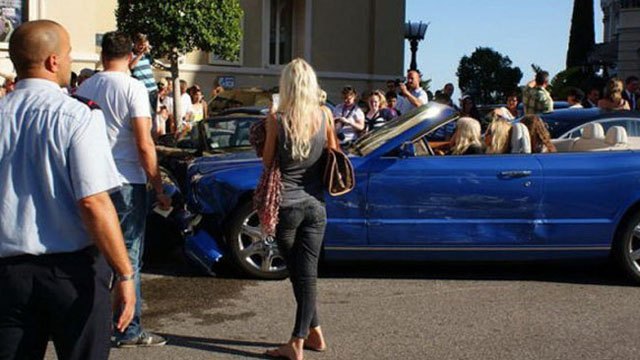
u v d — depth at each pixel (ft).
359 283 22.35
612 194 21.72
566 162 21.77
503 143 22.72
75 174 9.58
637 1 94.94
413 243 21.61
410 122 21.97
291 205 14.96
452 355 16.42
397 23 79.61
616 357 16.39
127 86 15.51
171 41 47.96
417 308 19.90
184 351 16.49
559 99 83.51
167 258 25.45
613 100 40.27
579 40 120.26
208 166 23.99
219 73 67.15
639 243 22.16
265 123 14.96
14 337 9.74
